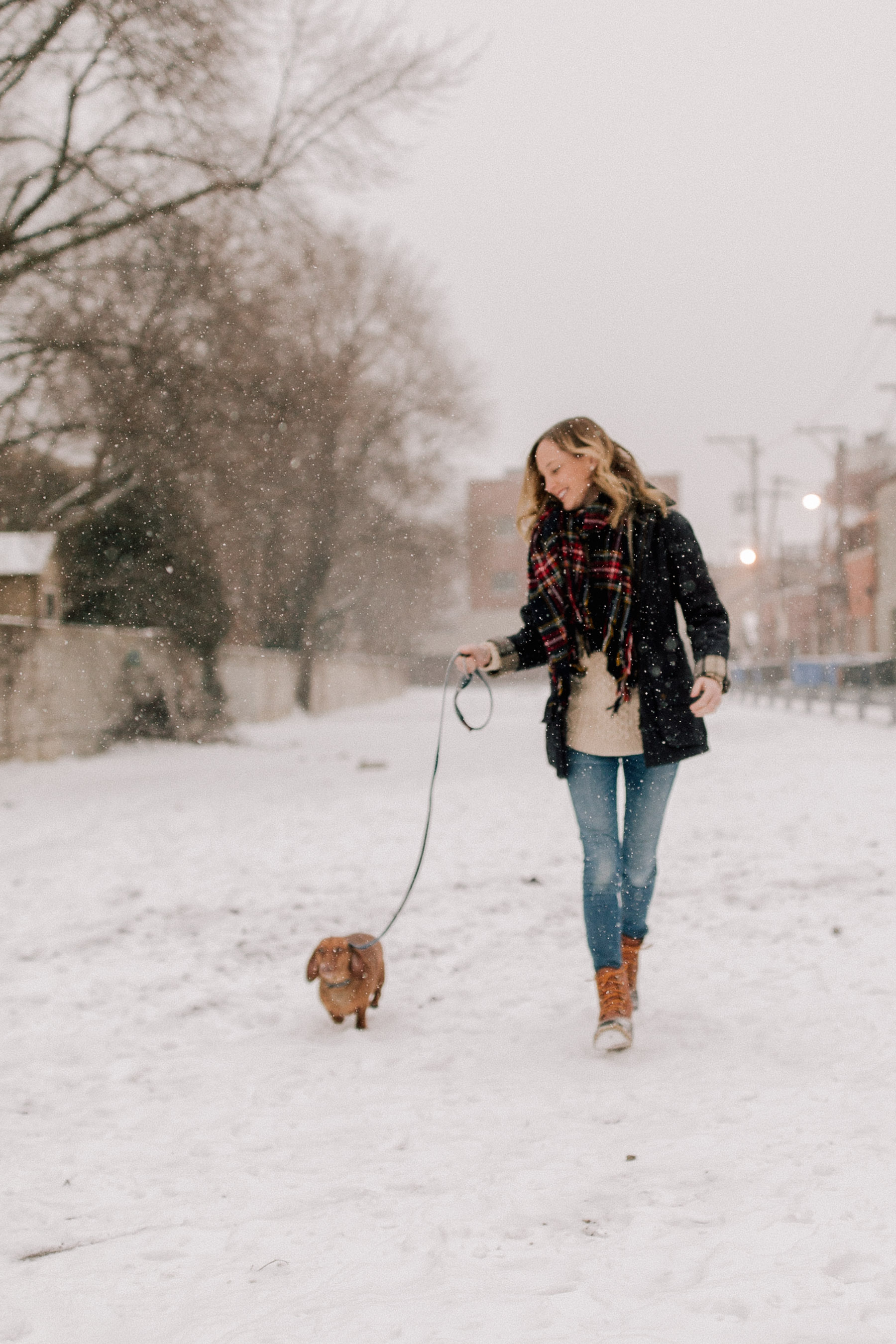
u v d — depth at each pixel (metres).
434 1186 2.66
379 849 9.32
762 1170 2.54
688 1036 3.81
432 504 45.47
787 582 72.50
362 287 35.91
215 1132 3.24
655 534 3.83
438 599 60.09
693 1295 1.96
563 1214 2.43
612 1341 1.81
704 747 3.77
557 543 3.79
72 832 11.72
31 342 18.20
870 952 4.72
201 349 20.70
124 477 23.61
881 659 33.91
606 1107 3.18
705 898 6.26
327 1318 1.98
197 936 6.30
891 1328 1.78
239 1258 2.31
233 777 18.12
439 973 5.18
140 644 25.42
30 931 6.67
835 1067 3.31
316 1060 3.98
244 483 24.55
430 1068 3.79
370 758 20.89
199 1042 4.33
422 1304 2.01
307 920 6.57
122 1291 2.19
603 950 3.77
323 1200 2.63
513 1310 1.96
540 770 15.96
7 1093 3.74
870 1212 2.24
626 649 3.70
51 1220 2.62
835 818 8.86
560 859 8.16
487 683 4.12
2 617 23.44
